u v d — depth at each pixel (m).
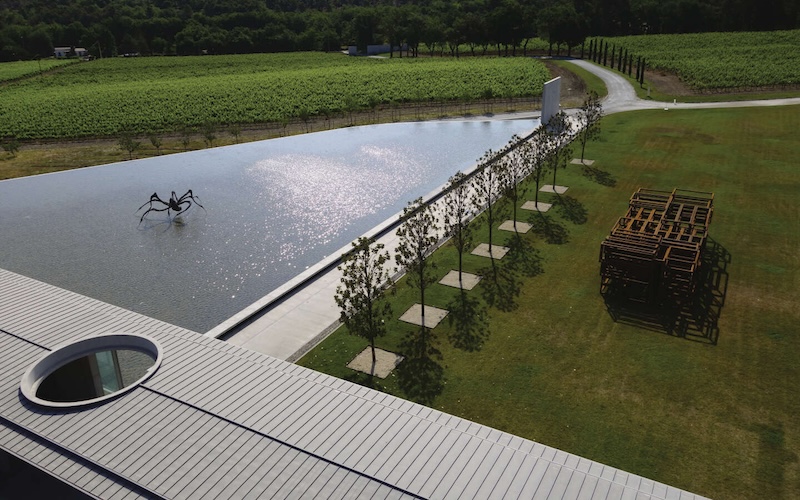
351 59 151.00
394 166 48.91
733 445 17.67
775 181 39.72
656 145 49.12
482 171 32.66
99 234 36.44
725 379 20.62
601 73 92.12
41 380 16.52
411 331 24.33
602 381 20.78
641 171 42.91
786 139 49.06
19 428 14.57
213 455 13.75
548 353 22.52
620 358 22.03
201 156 53.97
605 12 155.38
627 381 20.73
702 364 21.48
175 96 90.69
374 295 22.14
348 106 73.44
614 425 18.66
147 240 35.28
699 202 33.91
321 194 42.59
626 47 123.69
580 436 18.25
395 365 22.11
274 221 37.72
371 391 16.20
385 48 166.12
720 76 82.00
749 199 36.84
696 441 17.88
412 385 20.92
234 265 31.73
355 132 62.28
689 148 47.84
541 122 57.72
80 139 66.62
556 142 41.22
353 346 23.45
